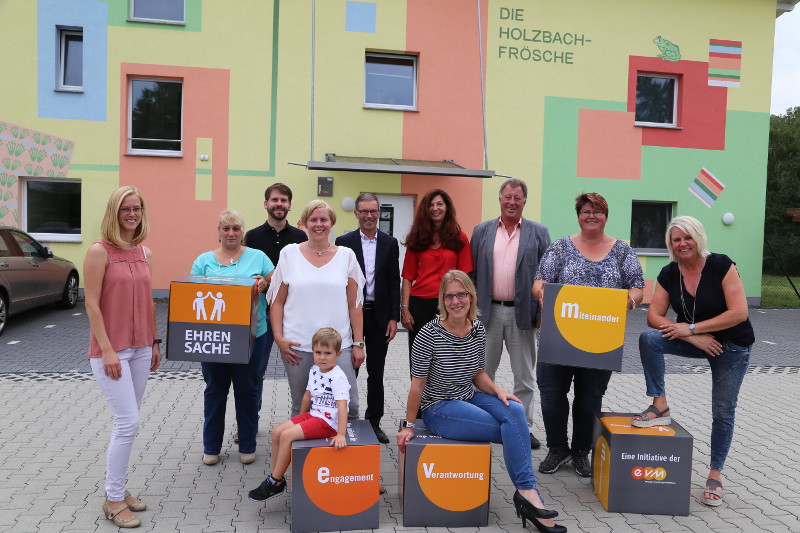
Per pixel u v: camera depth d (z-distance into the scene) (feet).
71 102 36.58
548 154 40.98
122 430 11.25
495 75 40.11
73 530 10.93
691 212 43.14
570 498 12.84
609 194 41.93
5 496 12.26
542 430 17.17
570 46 40.91
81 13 36.27
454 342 12.21
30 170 36.45
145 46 36.86
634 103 41.83
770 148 107.34
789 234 99.04
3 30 35.88
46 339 27.12
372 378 15.88
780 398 21.02
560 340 12.75
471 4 39.55
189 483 13.12
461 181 39.86
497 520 11.89
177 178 37.58
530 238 15.64
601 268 13.58
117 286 11.19
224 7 37.35
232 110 37.76
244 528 11.21
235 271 14.24
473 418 11.88
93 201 37.06
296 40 38.01
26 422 16.66
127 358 11.38
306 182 38.47
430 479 11.50
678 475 12.05
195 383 20.97
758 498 12.89
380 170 35.47
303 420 11.90
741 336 12.57
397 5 38.81
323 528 11.19
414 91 40.06
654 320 12.98
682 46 42.24
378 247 15.62
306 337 12.53
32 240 31.60
